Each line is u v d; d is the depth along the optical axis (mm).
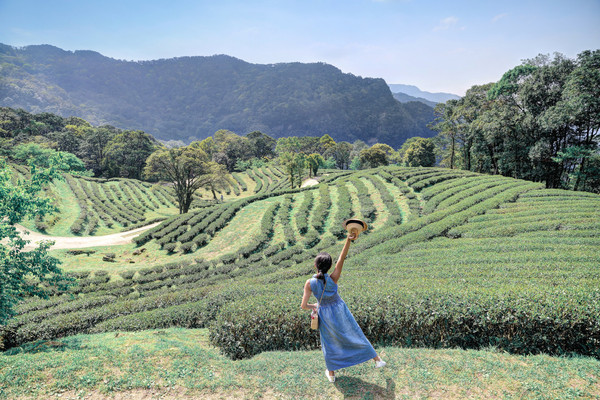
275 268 22328
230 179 57469
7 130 95750
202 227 35906
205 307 11117
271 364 5793
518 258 13055
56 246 37594
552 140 37156
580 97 29203
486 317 6855
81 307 17266
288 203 37625
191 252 31953
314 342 7473
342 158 133750
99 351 6523
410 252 16969
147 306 14008
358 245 21516
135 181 85375
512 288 7828
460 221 20766
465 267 12812
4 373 5367
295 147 135625
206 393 5023
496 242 16406
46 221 47000
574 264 11500
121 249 35250
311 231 28359
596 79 28406
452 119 57219
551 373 4996
